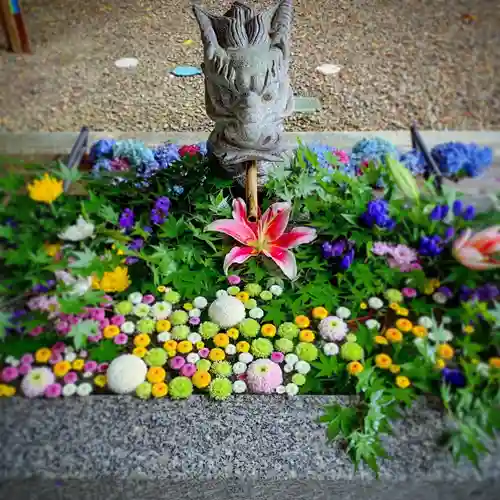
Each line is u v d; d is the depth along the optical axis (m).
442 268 1.22
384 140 1.57
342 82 1.74
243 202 1.28
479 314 1.10
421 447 0.91
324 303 1.17
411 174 1.39
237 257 1.22
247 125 1.17
